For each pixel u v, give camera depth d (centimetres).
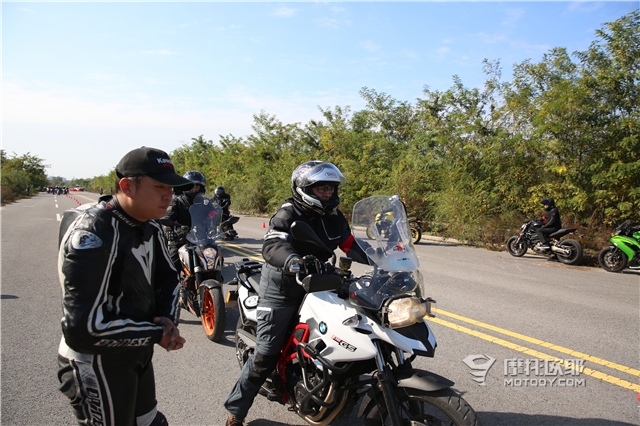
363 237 316
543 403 389
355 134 2191
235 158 3400
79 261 206
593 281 891
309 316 312
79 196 6681
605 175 1187
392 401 266
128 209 227
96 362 222
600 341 534
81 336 203
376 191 1920
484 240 1396
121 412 231
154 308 251
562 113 1283
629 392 409
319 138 2584
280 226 315
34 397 394
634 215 1186
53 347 509
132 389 235
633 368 459
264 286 339
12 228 1770
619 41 1234
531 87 1513
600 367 461
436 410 344
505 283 848
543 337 545
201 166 4394
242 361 402
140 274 235
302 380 322
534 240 1153
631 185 1180
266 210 2772
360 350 278
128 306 233
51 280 842
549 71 1486
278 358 338
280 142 3095
